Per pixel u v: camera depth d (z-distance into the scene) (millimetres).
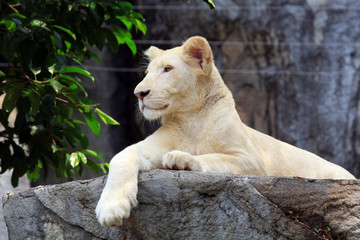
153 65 8086
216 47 19078
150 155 7535
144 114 7859
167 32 19016
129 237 6684
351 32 19500
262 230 6109
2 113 9391
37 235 7250
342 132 19203
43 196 7250
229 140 7867
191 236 6406
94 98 18641
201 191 6391
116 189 6355
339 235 5891
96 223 6859
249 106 19109
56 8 8938
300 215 6023
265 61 19172
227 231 6246
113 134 19031
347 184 6027
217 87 8156
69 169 9758
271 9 19188
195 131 8000
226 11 18844
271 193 6133
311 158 9148
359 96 19281
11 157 9391
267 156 8805
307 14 19391
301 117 19156
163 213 6516
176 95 7902
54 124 9367
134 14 9633
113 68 19016
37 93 8734
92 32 9148
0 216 14898
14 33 8312
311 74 19234
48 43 8648
